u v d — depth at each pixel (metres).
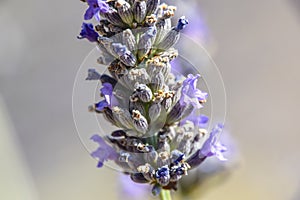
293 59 0.48
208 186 0.24
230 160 0.24
